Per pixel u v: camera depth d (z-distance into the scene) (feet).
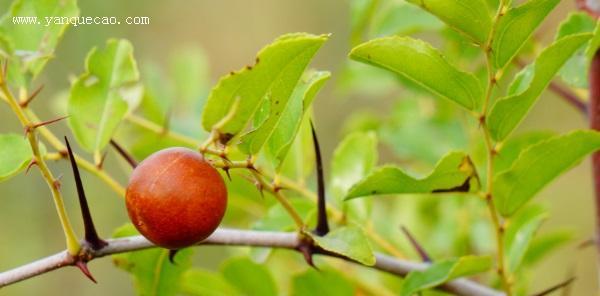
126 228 1.26
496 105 1.17
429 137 1.57
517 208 1.22
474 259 1.21
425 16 1.41
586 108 1.34
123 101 1.28
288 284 1.54
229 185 1.44
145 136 1.45
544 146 1.18
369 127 1.61
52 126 2.26
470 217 1.56
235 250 1.58
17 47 1.23
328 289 1.40
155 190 1.06
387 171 1.17
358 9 1.48
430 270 1.23
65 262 1.12
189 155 1.08
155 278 1.29
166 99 1.53
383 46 1.14
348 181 1.36
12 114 2.33
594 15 1.29
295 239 1.17
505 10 1.13
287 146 1.13
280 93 1.09
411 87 1.55
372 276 1.53
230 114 1.08
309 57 1.08
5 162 1.18
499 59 1.16
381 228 1.57
